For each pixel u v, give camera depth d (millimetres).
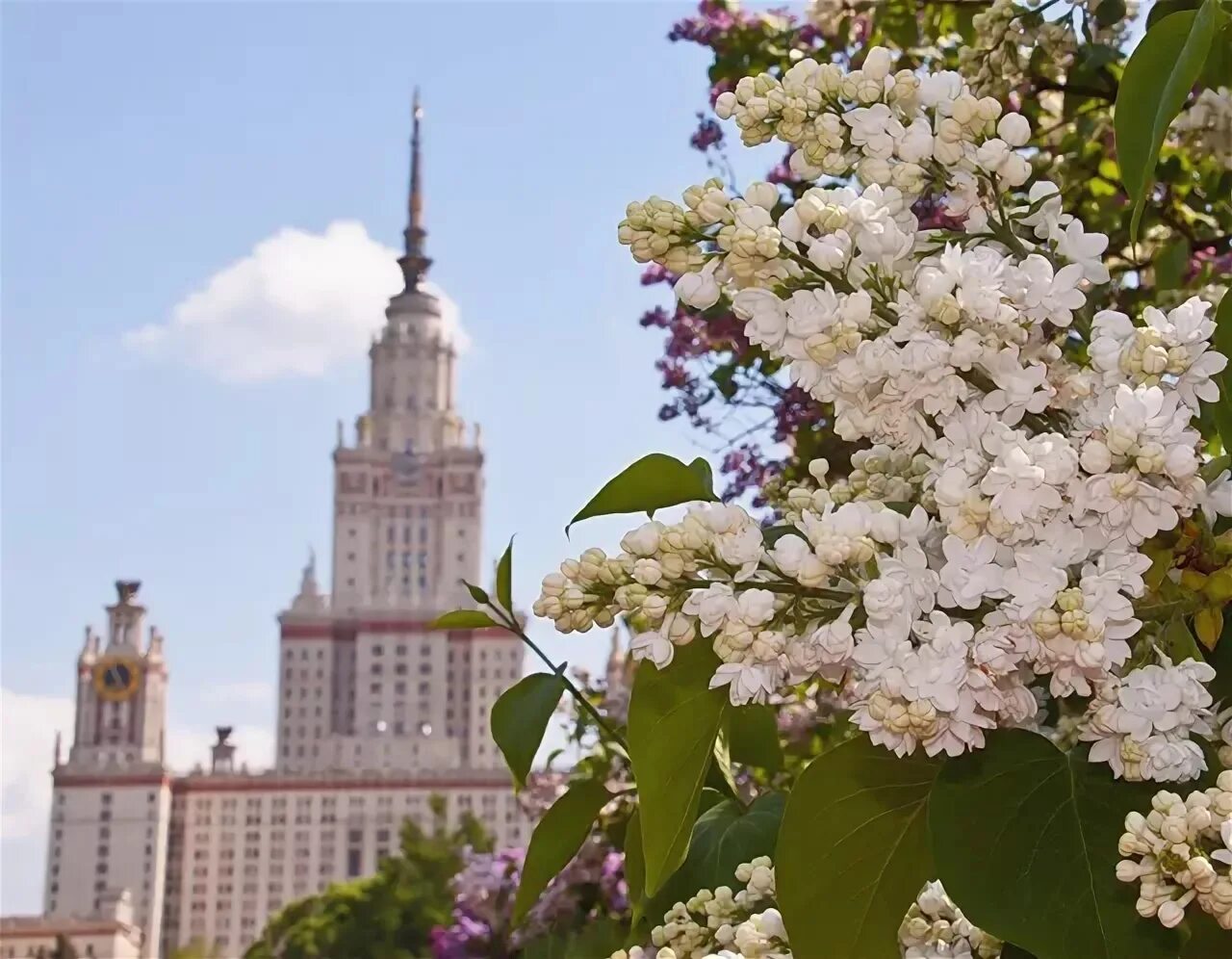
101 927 80750
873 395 1563
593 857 6176
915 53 3924
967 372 1543
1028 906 1404
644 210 1631
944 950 1785
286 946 53125
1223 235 3447
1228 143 2713
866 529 1461
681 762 1653
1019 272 1521
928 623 1439
